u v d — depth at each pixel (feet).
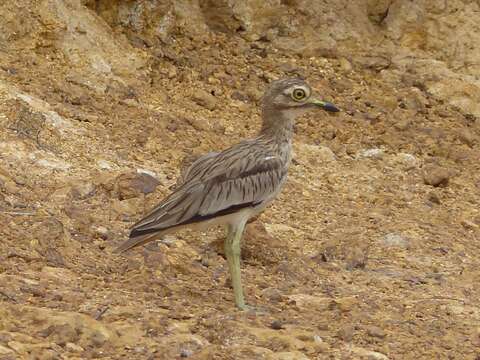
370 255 46.19
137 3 63.77
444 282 43.50
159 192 45.98
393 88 67.82
